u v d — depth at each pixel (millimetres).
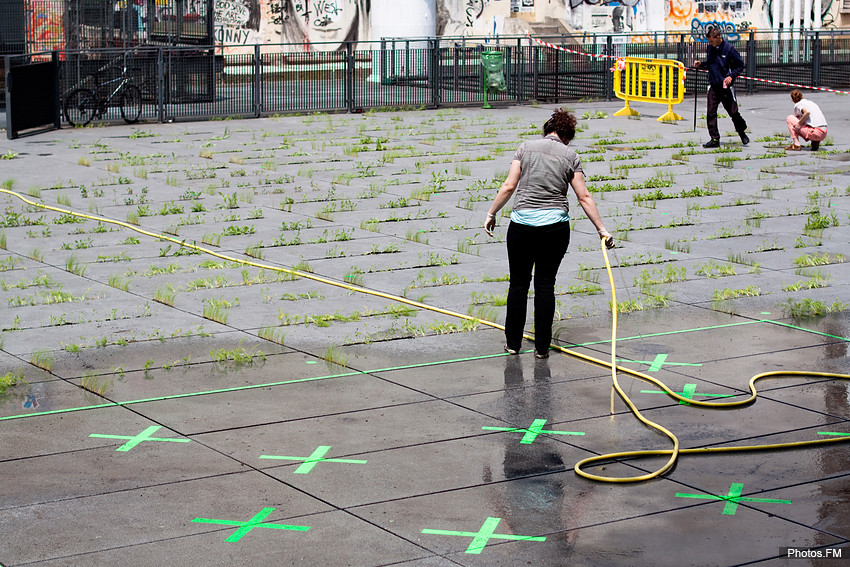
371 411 7176
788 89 33531
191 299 10031
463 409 7215
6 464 6281
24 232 13141
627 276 10852
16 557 5117
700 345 8641
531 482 6000
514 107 28969
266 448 6523
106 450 6492
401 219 13781
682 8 43656
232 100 26859
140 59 25641
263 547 5211
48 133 23531
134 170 17875
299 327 9125
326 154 19938
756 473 6129
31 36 27359
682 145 20750
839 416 7066
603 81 31141
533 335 8961
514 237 8203
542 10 41375
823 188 16031
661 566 5012
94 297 10094
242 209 14578
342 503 5723
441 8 39125
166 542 5270
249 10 35562
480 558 5094
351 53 27891
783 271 11023
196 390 7590
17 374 7906
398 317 9445
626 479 6000
